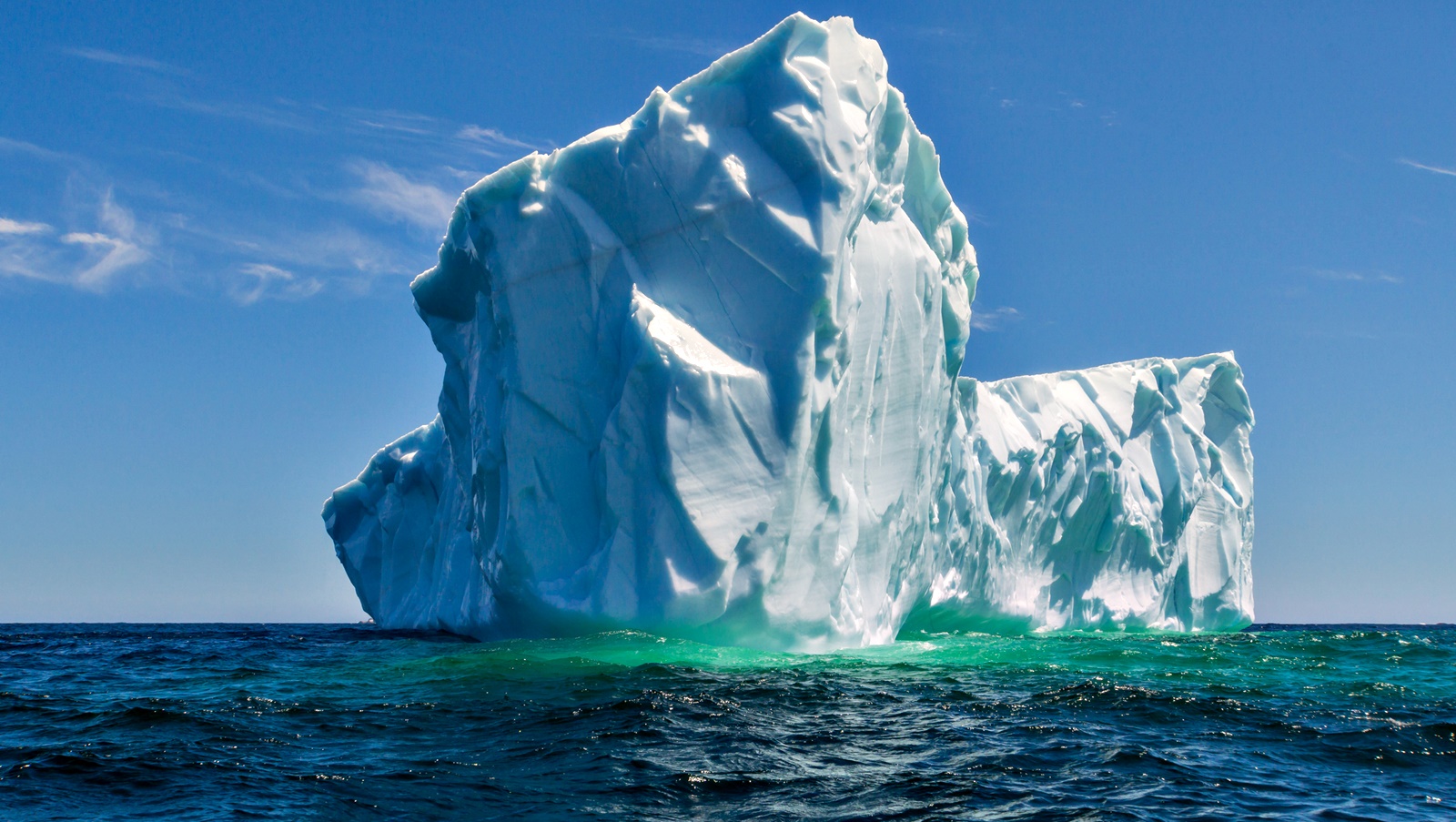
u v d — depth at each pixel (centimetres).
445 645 2023
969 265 2292
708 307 1697
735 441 1612
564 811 820
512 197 1798
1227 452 3203
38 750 1012
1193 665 1711
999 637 2306
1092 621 2786
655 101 1750
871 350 1847
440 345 2155
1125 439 2886
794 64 1755
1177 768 982
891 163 1916
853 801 859
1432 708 1314
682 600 1562
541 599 1680
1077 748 1052
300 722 1141
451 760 970
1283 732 1160
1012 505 2569
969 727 1138
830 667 1551
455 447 2244
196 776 915
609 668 1450
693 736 1060
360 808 824
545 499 1711
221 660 1908
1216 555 3078
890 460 1909
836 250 1677
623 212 1738
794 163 1716
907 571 2044
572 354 1731
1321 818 834
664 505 1602
